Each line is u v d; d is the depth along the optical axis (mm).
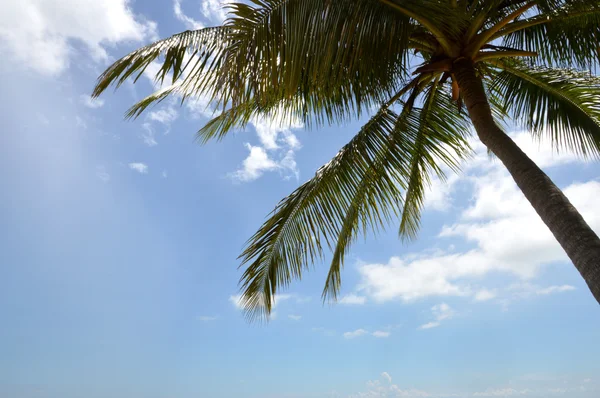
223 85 3416
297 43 3398
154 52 3900
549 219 3322
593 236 3070
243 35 3428
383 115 5680
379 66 3635
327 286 6176
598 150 5473
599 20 4473
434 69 4434
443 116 6016
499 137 3951
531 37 5195
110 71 3893
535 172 3609
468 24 4305
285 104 5891
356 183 5496
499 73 5969
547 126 5699
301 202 5641
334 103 5379
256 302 6160
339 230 5570
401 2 3539
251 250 5914
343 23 3432
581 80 5336
